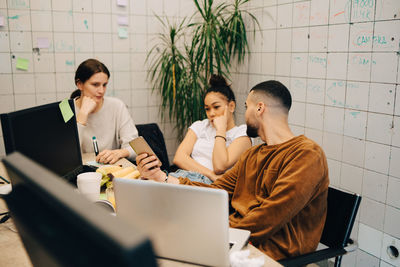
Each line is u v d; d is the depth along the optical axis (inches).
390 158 90.2
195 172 79.6
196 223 39.8
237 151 84.8
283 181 51.8
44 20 130.0
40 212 19.3
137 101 150.6
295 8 115.3
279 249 52.9
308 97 113.3
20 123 54.1
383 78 90.2
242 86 144.4
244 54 138.8
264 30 130.0
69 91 138.3
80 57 137.8
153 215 41.2
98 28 138.7
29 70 130.8
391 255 92.0
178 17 151.4
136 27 144.9
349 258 102.5
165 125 158.1
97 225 14.4
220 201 38.3
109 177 70.2
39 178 20.3
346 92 100.4
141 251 13.1
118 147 105.9
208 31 132.6
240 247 45.0
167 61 142.6
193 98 138.0
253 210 53.0
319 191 54.3
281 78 124.0
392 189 90.3
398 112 87.4
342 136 102.7
